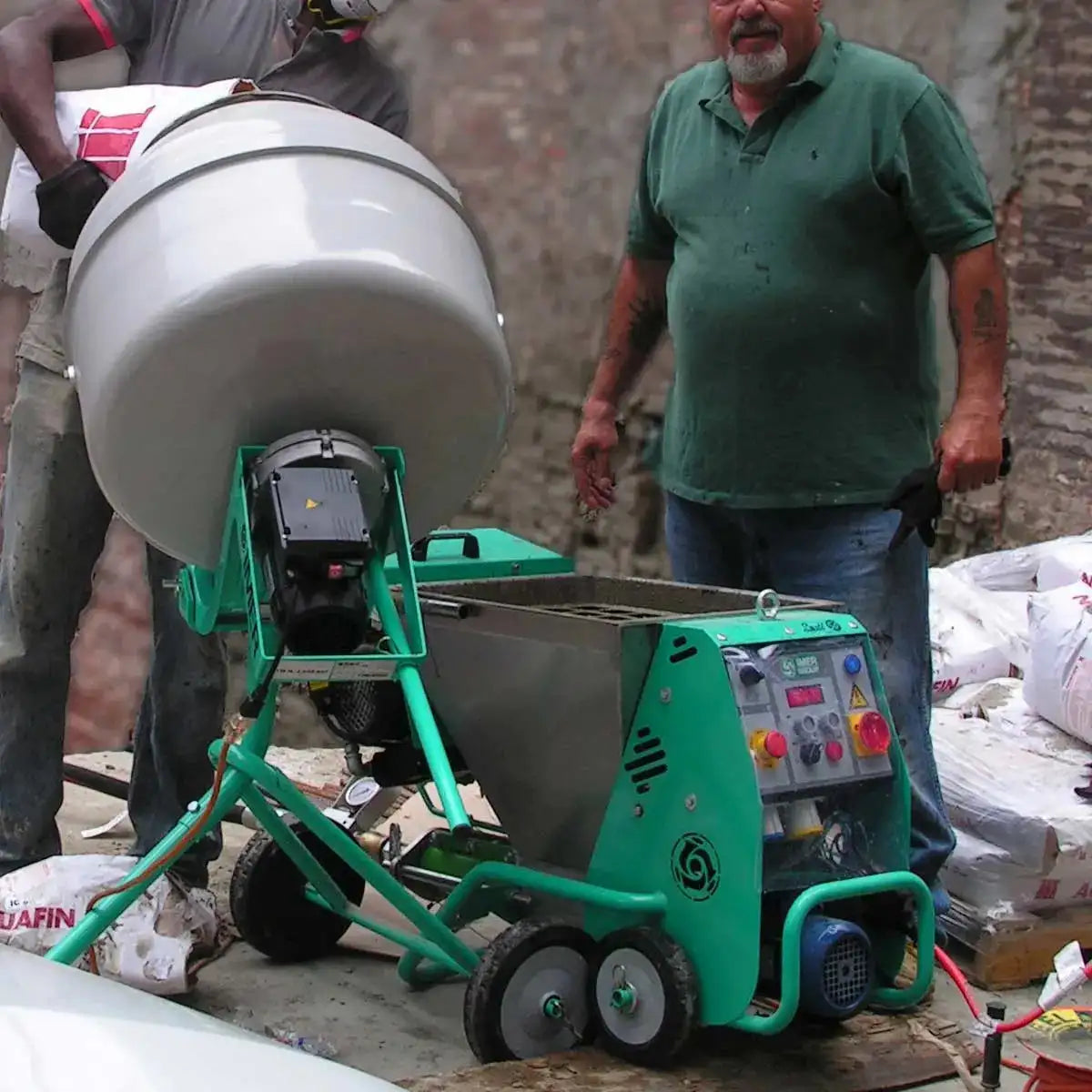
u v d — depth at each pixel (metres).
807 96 3.68
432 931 3.15
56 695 3.55
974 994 3.53
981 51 6.13
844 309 3.68
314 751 5.12
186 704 3.59
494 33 7.66
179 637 3.57
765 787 2.81
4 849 3.57
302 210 2.59
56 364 3.37
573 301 7.60
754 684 2.87
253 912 3.49
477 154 7.78
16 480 3.45
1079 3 5.82
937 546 6.39
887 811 3.03
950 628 4.51
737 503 3.84
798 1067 2.97
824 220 3.66
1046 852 3.54
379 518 2.75
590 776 3.08
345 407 2.68
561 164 7.57
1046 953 3.59
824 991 2.84
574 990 3.04
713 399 3.84
